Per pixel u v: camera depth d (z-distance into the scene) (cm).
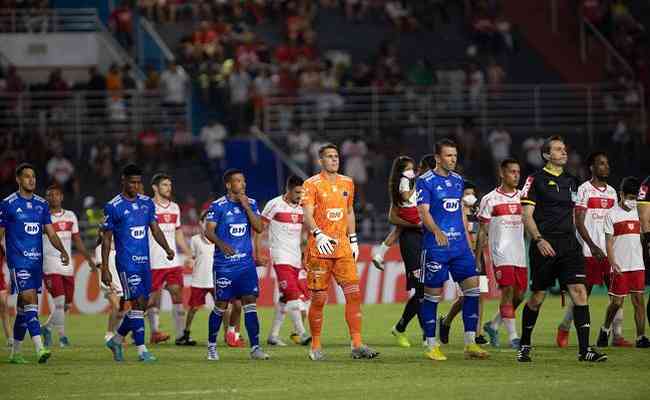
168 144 11638
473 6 13862
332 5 14038
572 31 13812
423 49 13562
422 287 5159
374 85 12312
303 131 11725
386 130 11900
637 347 5162
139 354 4866
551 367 4356
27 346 5741
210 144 11356
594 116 12612
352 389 3834
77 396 3794
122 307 5772
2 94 11925
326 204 4694
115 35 12988
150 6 13362
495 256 5259
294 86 12425
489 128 12269
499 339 5638
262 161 11544
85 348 5578
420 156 11794
